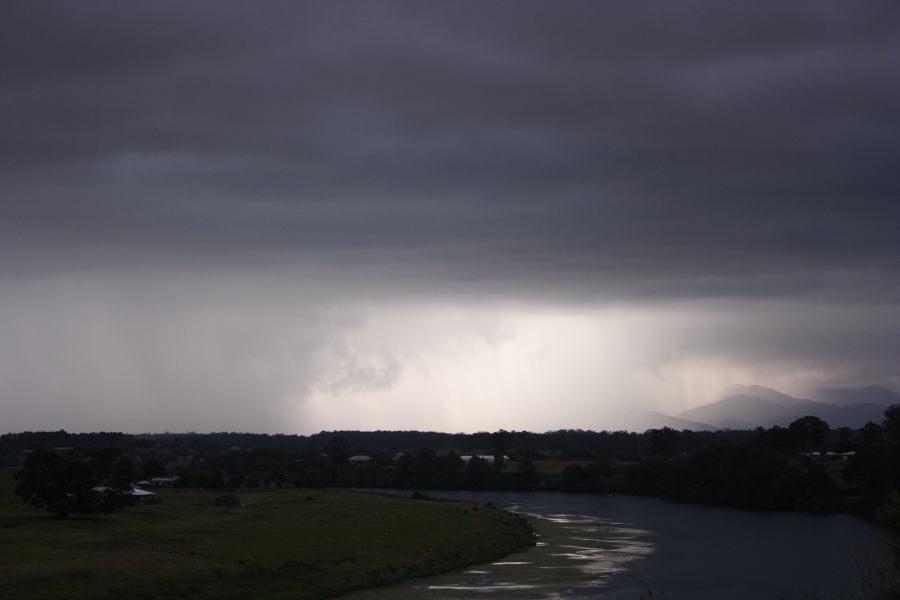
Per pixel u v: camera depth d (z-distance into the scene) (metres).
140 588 67.44
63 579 66.50
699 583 82.88
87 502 104.94
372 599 75.38
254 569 78.31
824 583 81.62
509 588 80.88
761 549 107.38
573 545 113.69
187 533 96.19
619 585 82.25
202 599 69.00
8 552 76.94
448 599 75.12
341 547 93.88
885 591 32.75
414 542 102.31
